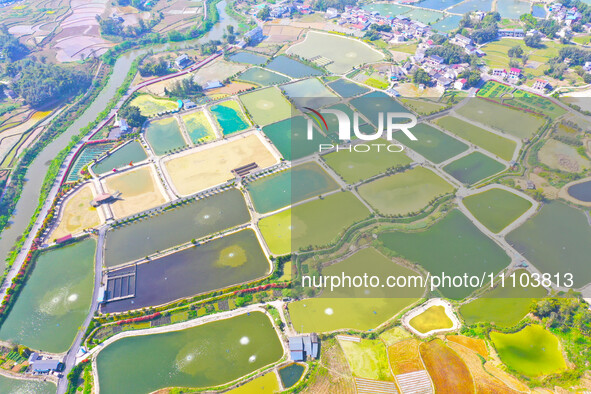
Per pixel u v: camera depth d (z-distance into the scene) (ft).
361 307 390.83
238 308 392.47
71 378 341.00
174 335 371.35
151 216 499.10
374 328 372.99
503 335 359.25
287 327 373.81
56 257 453.17
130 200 522.47
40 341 373.81
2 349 369.30
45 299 409.08
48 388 338.54
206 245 458.50
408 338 359.46
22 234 487.20
